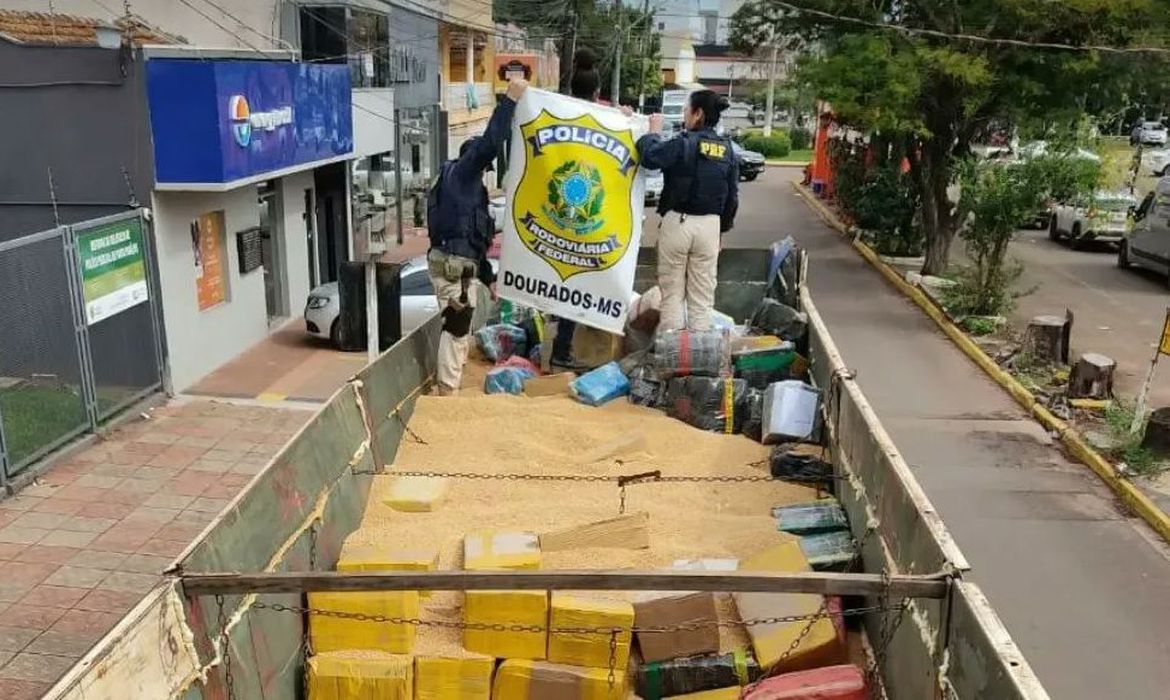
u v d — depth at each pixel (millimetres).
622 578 3285
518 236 6410
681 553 4461
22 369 9445
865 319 17516
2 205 11602
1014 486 10133
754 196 37938
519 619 3863
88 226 10266
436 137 28094
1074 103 17938
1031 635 7262
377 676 3779
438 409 6184
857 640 4164
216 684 3311
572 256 6402
